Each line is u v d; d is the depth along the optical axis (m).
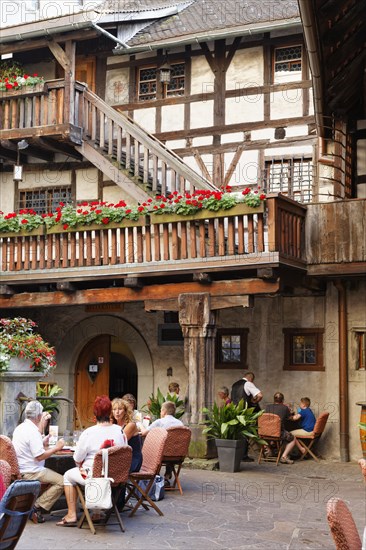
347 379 15.34
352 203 13.96
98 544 7.75
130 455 8.30
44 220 15.38
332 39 13.01
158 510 9.27
